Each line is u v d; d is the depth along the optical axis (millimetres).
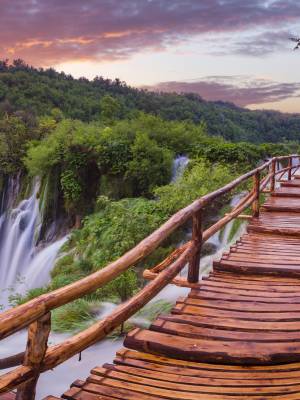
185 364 3260
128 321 6887
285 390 2875
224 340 3561
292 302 4406
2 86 72562
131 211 10953
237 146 18328
